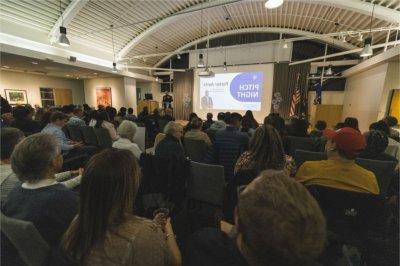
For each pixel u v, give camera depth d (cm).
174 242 92
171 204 192
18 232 77
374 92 577
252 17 770
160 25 741
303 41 849
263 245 40
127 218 69
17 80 802
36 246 79
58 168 105
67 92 981
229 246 52
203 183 187
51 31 595
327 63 818
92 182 63
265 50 873
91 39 714
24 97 823
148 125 498
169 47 972
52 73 839
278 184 45
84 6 562
